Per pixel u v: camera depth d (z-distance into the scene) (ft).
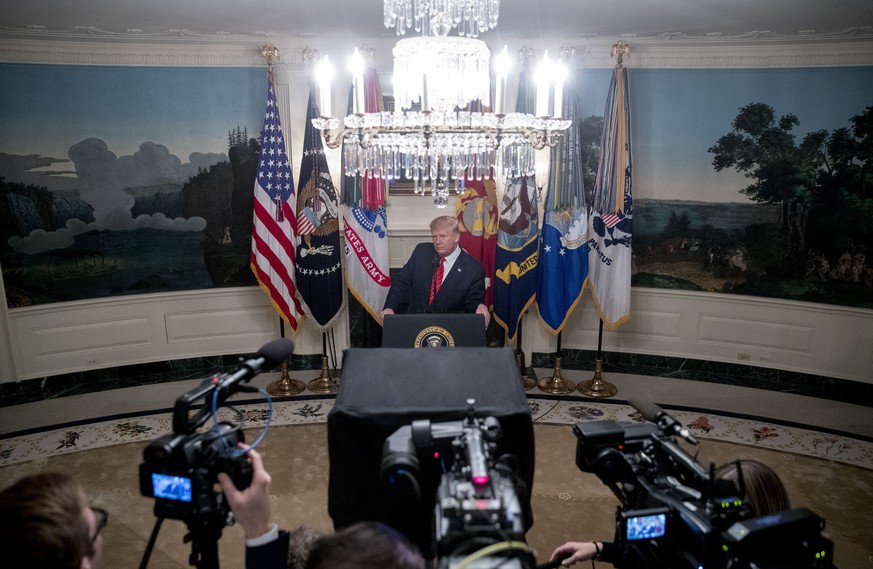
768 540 4.14
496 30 15.93
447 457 4.41
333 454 4.72
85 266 17.63
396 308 15.69
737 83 17.28
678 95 17.79
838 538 11.05
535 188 16.71
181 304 18.78
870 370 17.02
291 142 17.94
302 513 11.96
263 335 19.53
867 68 15.85
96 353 18.21
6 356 17.10
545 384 17.81
